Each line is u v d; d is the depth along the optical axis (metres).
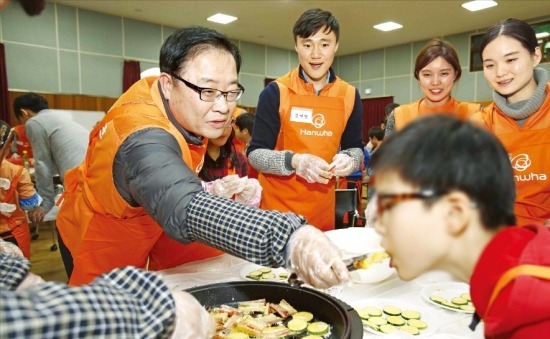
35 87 6.70
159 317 0.52
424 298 1.08
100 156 1.05
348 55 10.43
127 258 1.24
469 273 0.52
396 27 7.89
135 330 0.49
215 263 1.38
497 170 0.47
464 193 0.47
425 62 1.94
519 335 0.49
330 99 1.99
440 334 0.88
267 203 2.06
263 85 9.70
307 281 0.73
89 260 1.22
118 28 7.51
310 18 1.83
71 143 2.63
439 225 0.48
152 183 0.89
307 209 1.99
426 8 6.77
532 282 0.47
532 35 1.49
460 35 8.40
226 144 1.98
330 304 0.95
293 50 10.20
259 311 1.02
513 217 0.52
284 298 1.06
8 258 0.77
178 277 1.24
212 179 1.93
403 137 0.51
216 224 0.82
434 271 0.53
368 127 10.16
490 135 0.49
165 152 0.92
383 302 1.06
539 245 0.50
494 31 1.51
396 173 0.49
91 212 1.19
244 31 8.34
